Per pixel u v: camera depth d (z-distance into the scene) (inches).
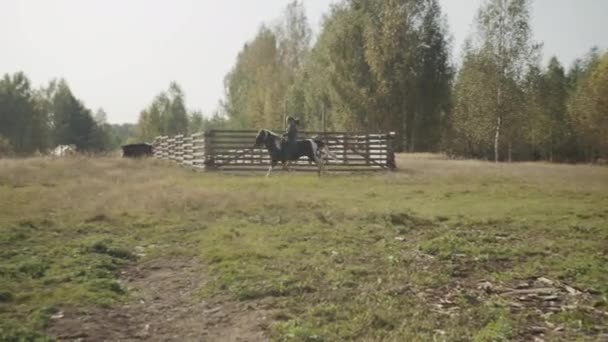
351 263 289.9
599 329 197.8
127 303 234.5
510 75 1557.6
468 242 337.7
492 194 590.6
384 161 971.9
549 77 2287.2
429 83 1863.9
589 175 869.2
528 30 1550.2
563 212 455.5
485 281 260.4
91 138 3447.3
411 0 1823.3
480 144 1932.8
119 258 305.6
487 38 1579.7
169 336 197.6
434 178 781.9
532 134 2011.6
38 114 3024.1
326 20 2076.8
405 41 1809.8
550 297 235.0
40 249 317.1
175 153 1215.6
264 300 231.6
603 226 390.3
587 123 1829.5
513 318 206.8
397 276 264.7
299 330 192.1
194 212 449.7
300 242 338.6
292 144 847.1
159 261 304.3
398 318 207.2
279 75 2476.6
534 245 333.4
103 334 198.2
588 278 261.3
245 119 2741.1
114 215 425.4
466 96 1702.8
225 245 329.4
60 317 212.7
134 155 1578.5
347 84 1856.5
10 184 685.9
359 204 503.5
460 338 186.5
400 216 421.4
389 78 1811.0
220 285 251.8
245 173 888.3
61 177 788.6
